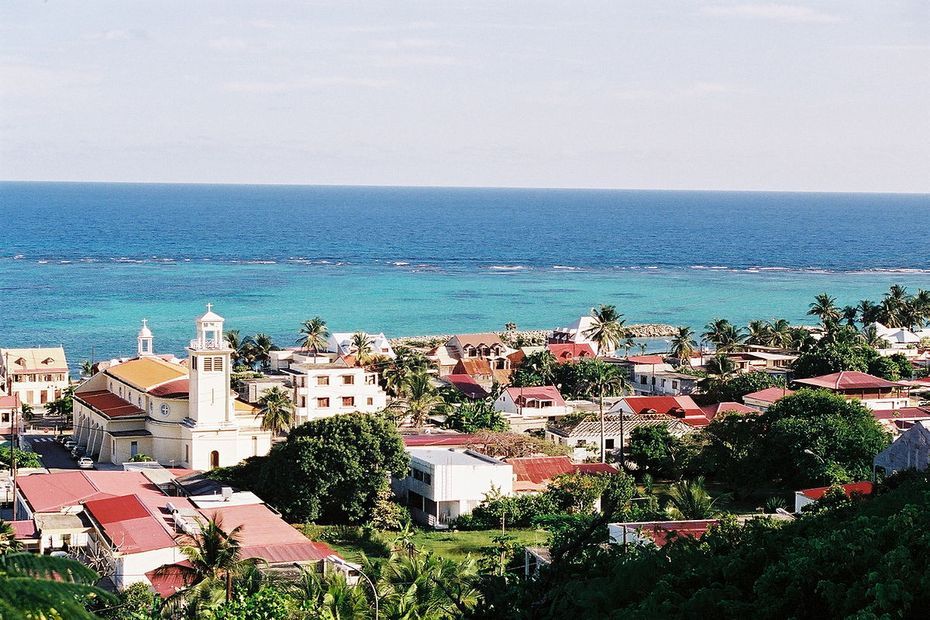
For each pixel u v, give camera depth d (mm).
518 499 107438
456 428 145250
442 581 68438
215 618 57125
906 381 176750
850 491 96812
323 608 60250
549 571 52219
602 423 131875
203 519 91750
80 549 90875
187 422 125562
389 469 106625
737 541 57719
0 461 119750
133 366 141250
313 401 148375
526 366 187500
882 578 41938
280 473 105688
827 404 120500
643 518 93188
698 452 124188
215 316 126375
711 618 45469
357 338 188500
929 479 63406
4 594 23766
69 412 151250
